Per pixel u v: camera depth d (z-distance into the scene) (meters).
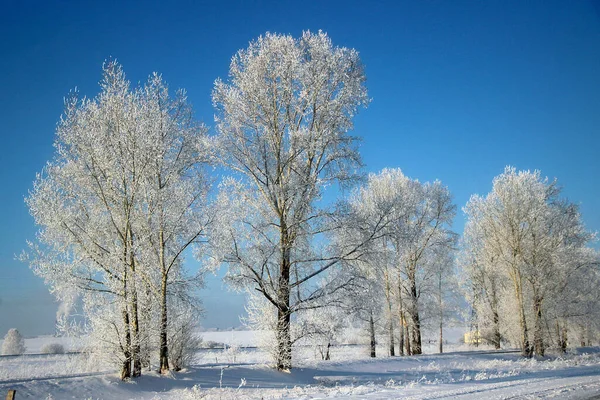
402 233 19.48
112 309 15.56
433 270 33.31
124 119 16.16
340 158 19.52
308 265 19.62
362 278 19.05
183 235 17.52
